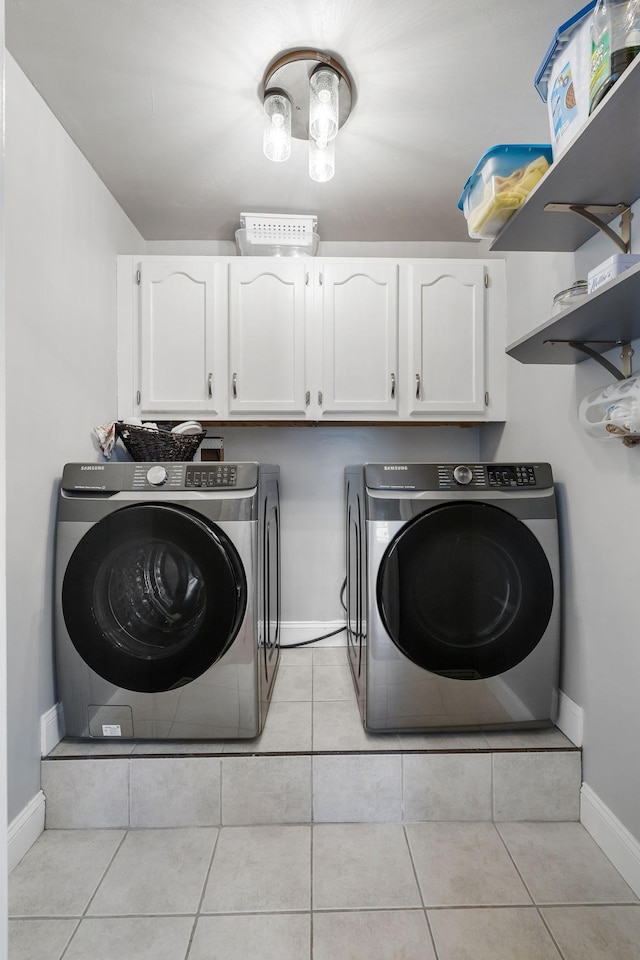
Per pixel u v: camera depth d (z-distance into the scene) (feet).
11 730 4.33
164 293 6.64
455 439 8.04
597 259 4.50
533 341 4.26
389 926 3.73
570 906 3.89
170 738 4.96
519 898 3.95
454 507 5.00
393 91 4.76
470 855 4.39
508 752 4.82
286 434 7.91
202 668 4.89
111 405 6.43
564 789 4.83
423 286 6.75
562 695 5.18
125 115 5.07
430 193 6.54
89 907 3.89
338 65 4.43
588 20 3.10
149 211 6.93
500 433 7.02
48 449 4.95
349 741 5.00
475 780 4.81
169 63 4.42
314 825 4.76
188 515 4.90
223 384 6.67
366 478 5.08
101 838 4.61
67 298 5.33
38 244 4.78
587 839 4.59
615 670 4.34
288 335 6.68
